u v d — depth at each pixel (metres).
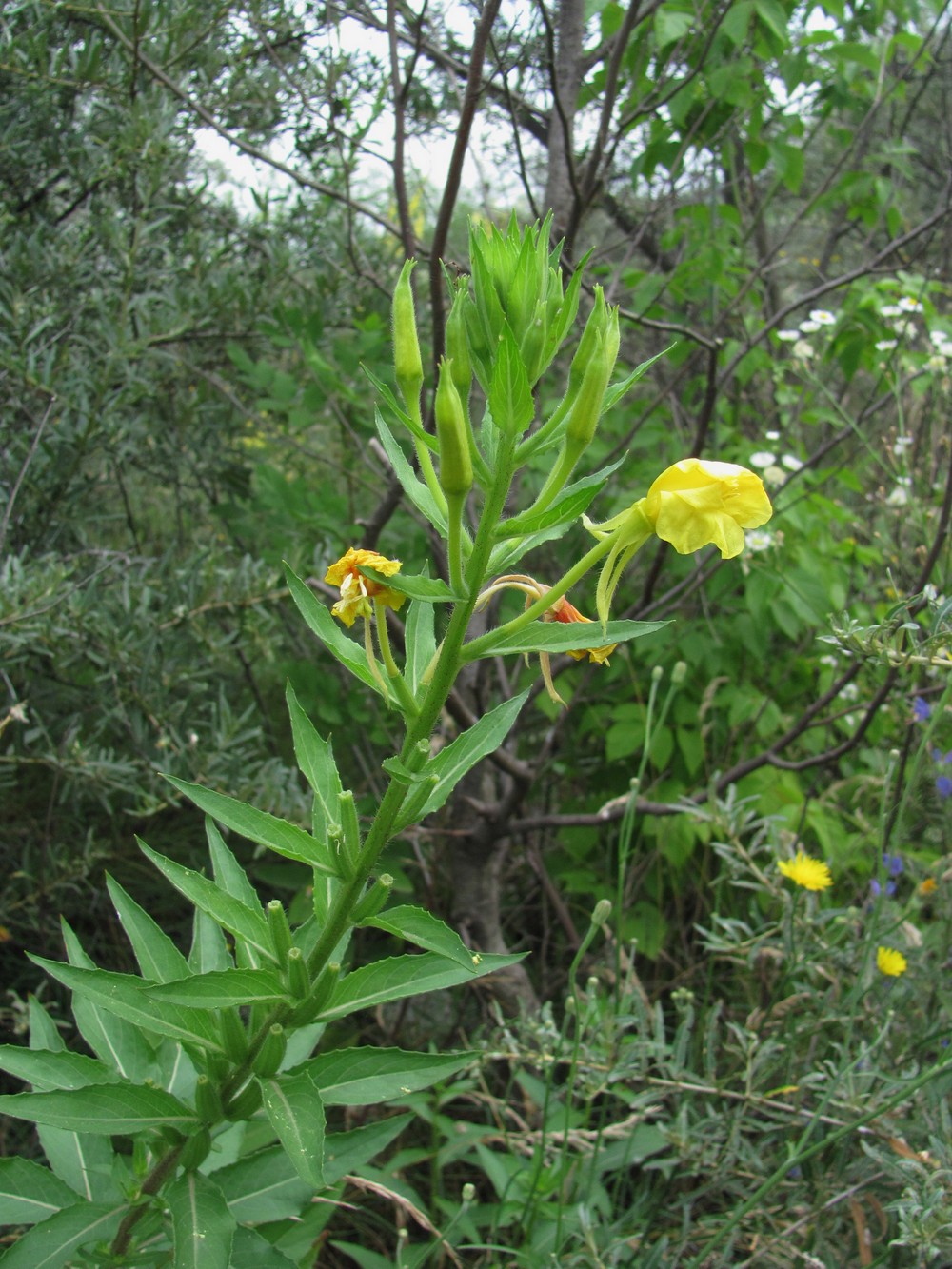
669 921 3.54
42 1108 1.56
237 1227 1.70
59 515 3.25
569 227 2.86
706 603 3.77
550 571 4.36
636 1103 2.18
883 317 3.88
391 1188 2.29
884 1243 2.05
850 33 3.90
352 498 3.72
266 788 2.79
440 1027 3.15
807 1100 2.34
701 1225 2.12
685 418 4.29
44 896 2.91
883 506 3.78
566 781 4.03
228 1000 1.48
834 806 3.48
